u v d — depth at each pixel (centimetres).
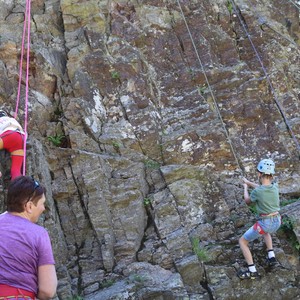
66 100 798
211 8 949
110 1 912
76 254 662
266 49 919
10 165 640
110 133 780
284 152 805
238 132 822
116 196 699
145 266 644
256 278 631
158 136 794
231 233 691
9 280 317
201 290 626
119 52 855
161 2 938
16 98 767
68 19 893
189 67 876
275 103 854
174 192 714
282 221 691
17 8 905
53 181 694
